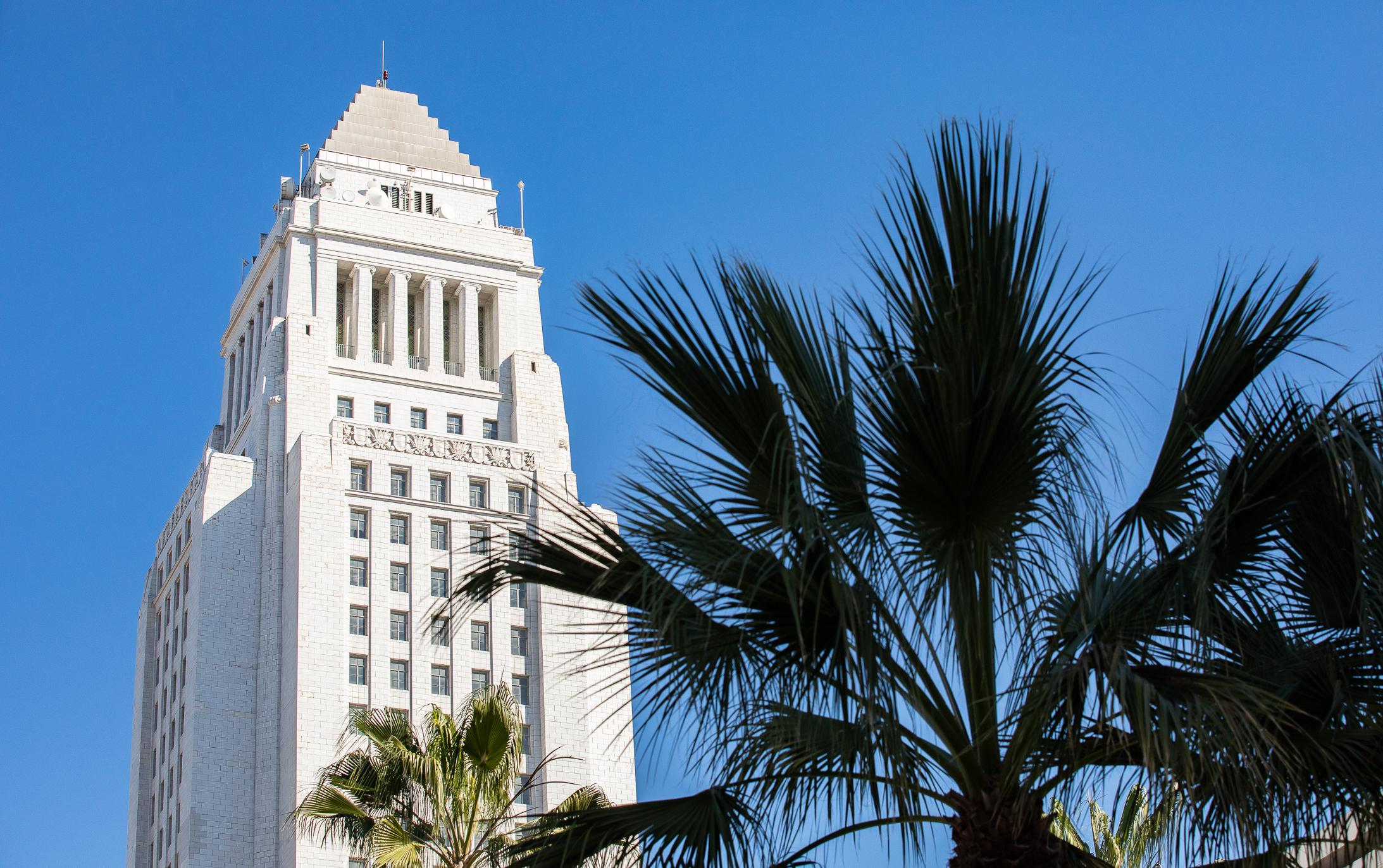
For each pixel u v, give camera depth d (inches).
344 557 3826.3
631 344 486.0
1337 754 466.9
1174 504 502.9
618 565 486.3
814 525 444.5
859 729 463.5
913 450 454.9
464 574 504.7
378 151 4552.2
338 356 4165.8
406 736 1417.3
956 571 466.6
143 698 4173.2
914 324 462.3
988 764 482.6
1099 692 431.5
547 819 519.2
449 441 4010.8
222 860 3641.7
